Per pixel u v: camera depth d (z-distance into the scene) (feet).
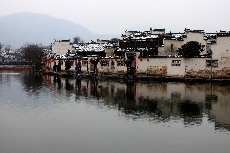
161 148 71.77
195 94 157.89
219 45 224.33
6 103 130.72
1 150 69.92
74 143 75.20
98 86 199.00
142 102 134.10
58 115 106.73
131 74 259.80
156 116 105.40
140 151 69.72
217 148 71.87
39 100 139.03
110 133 84.02
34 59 489.26
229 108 119.24
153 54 266.57
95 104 128.98
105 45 338.34
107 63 276.82
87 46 349.00
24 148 71.31
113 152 69.05
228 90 173.58
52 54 395.34
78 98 145.48
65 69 322.96
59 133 83.76
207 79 221.87
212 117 103.65
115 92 167.53
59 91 172.96
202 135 82.33
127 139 78.64
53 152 68.69
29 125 92.38
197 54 228.63
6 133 83.51
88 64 297.94
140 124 94.27
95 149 70.85
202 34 261.24
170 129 88.38
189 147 72.54
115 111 114.01
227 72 223.71
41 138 79.10
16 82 235.61
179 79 230.27
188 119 101.09
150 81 233.96
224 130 87.30
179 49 236.63
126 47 287.48
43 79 265.34
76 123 95.04
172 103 131.03
